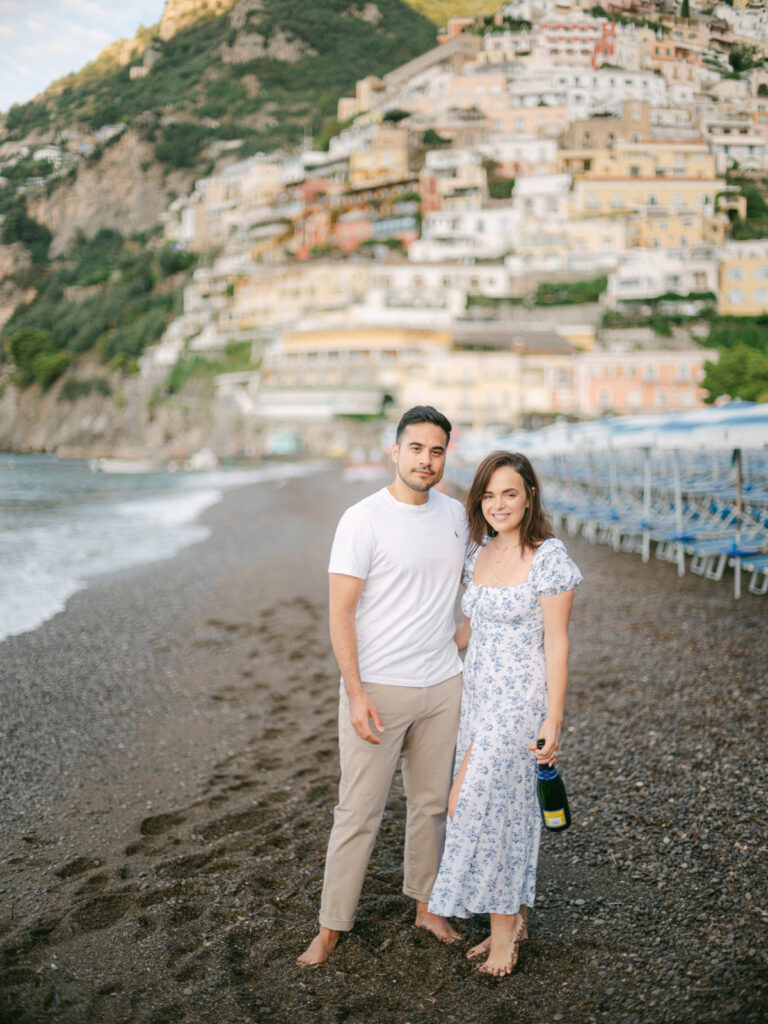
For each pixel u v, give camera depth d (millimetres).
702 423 9898
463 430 69625
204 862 3779
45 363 125875
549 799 2809
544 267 88062
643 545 12852
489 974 2855
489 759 2846
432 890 2941
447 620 3109
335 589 2959
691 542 10688
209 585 12156
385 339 80000
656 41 131625
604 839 3797
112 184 193250
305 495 34750
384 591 2998
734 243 84812
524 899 2906
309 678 7078
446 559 3047
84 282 156625
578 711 5660
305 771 4945
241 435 85688
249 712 6195
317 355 83750
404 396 73375
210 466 70688
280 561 14578
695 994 2611
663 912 3150
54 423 119188
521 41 131625
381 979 2869
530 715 2879
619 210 93000
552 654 2830
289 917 3281
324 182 117062
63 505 32906
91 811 4441
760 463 17016
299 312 95062
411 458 2908
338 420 78000
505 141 107188
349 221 102625
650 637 7562
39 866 3793
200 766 5105
